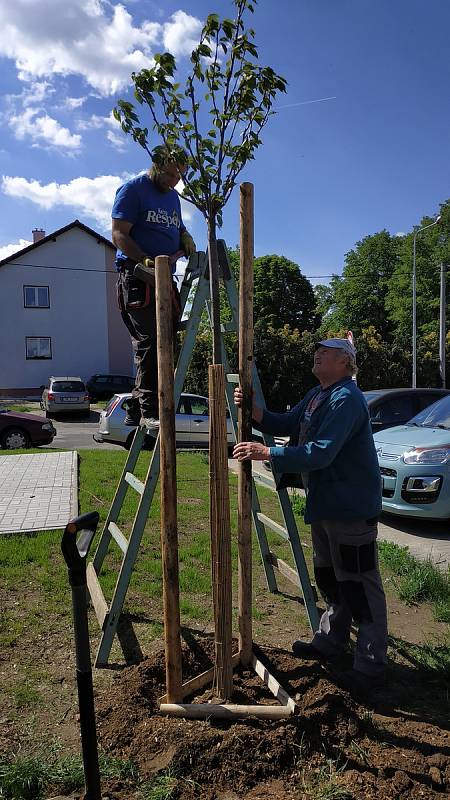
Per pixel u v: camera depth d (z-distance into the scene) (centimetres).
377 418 956
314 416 294
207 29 264
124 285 336
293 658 317
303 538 599
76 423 2284
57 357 3203
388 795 219
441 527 698
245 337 273
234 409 339
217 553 263
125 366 3325
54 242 3152
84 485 768
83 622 187
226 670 269
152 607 397
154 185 328
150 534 557
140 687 282
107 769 225
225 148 274
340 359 293
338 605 325
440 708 289
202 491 791
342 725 258
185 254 350
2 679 298
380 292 4794
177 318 320
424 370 2730
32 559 465
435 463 655
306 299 4491
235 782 223
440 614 407
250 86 265
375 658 292
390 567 508
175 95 268
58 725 262
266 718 255
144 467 937
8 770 223
